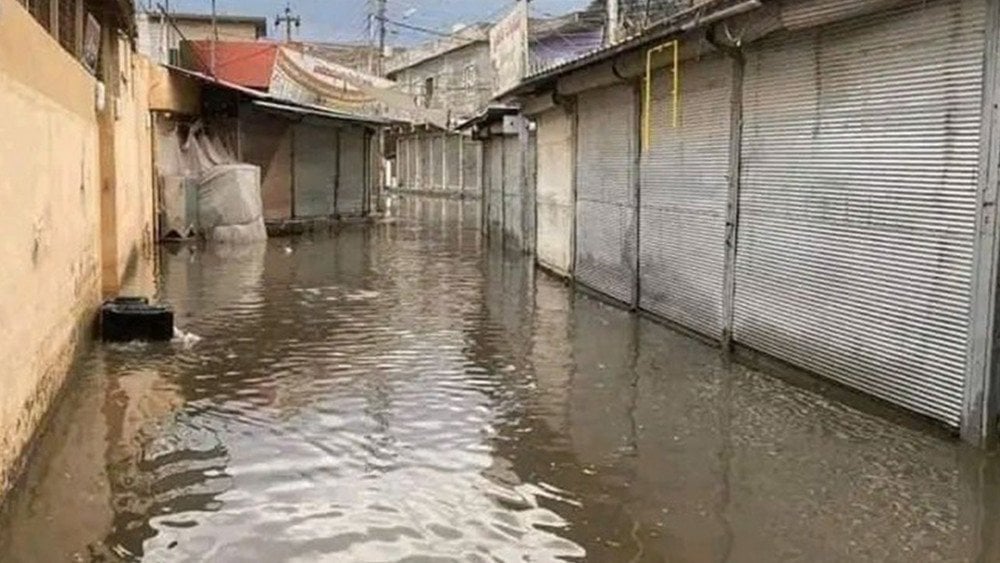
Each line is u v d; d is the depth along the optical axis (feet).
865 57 21.85
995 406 18.43
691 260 31.48
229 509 16.22
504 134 66.74
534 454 19.22
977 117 18.60
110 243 36.55
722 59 28.81
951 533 15.05
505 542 14.93
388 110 111.55
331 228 81.41
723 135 28.94
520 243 61.67
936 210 19.69
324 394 23.82
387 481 17.67
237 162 70.69
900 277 20.81
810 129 24.14
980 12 18.48
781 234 25.63
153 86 59.31
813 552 14.46
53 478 17.52
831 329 23.38
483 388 24.56
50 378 20.94
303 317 35.14
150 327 30.01
